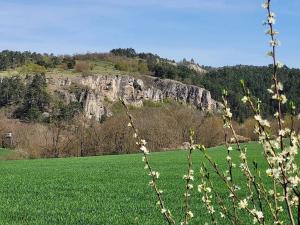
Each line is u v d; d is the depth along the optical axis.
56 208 18.03
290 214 3.67
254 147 59.19
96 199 20.89
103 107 192.62
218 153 59.28
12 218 15.76
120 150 88.06
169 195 21.77
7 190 24.56
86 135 91.31
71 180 30.06
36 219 15.48
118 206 18.59
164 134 87.38
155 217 15.94
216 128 74.75
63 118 139.38
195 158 50.97
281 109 3.76
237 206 4.77
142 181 29.02
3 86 160.75
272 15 3.66
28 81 183.25
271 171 3.70
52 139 94.56
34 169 41.53
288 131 3.73
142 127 87.81
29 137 96.25
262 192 4.61
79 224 14.72
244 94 4.02
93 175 33.72
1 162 56.38
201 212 16.56
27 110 149.50
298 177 3.74
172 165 43.06
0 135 96.75
